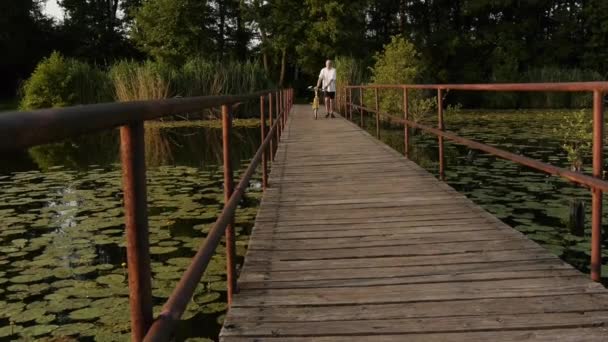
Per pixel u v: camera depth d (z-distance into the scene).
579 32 34.50
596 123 2.52
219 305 3.36
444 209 4.33
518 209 5.51
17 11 36.53
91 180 7.78
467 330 2.25
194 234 4.80
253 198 6.42
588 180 2.49
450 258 3.14
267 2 32.25
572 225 4.70
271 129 6.02
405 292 2.68
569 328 2.24
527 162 3.11
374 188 5.28
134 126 1.18
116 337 2.92
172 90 20.81
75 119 0.81
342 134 10.42
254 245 3.51
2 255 4.27
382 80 16.75
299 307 2.53
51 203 6.16
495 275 2.85
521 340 2.15
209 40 33.25
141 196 1.20
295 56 33.50
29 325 3.08
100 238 4.72
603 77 31.50
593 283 2.68
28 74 37.88
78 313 3.22
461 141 4.48
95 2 42.16
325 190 5.26
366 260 3.17
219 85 21.39
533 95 28.52
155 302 3.32
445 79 33.19
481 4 33.97
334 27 30.05
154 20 32.69
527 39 35.66
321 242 3.55
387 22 40.94
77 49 39.47
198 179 7.65
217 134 14.69
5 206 6.02
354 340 2.20
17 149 0.62
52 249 4.43
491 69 34.00
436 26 37.81
